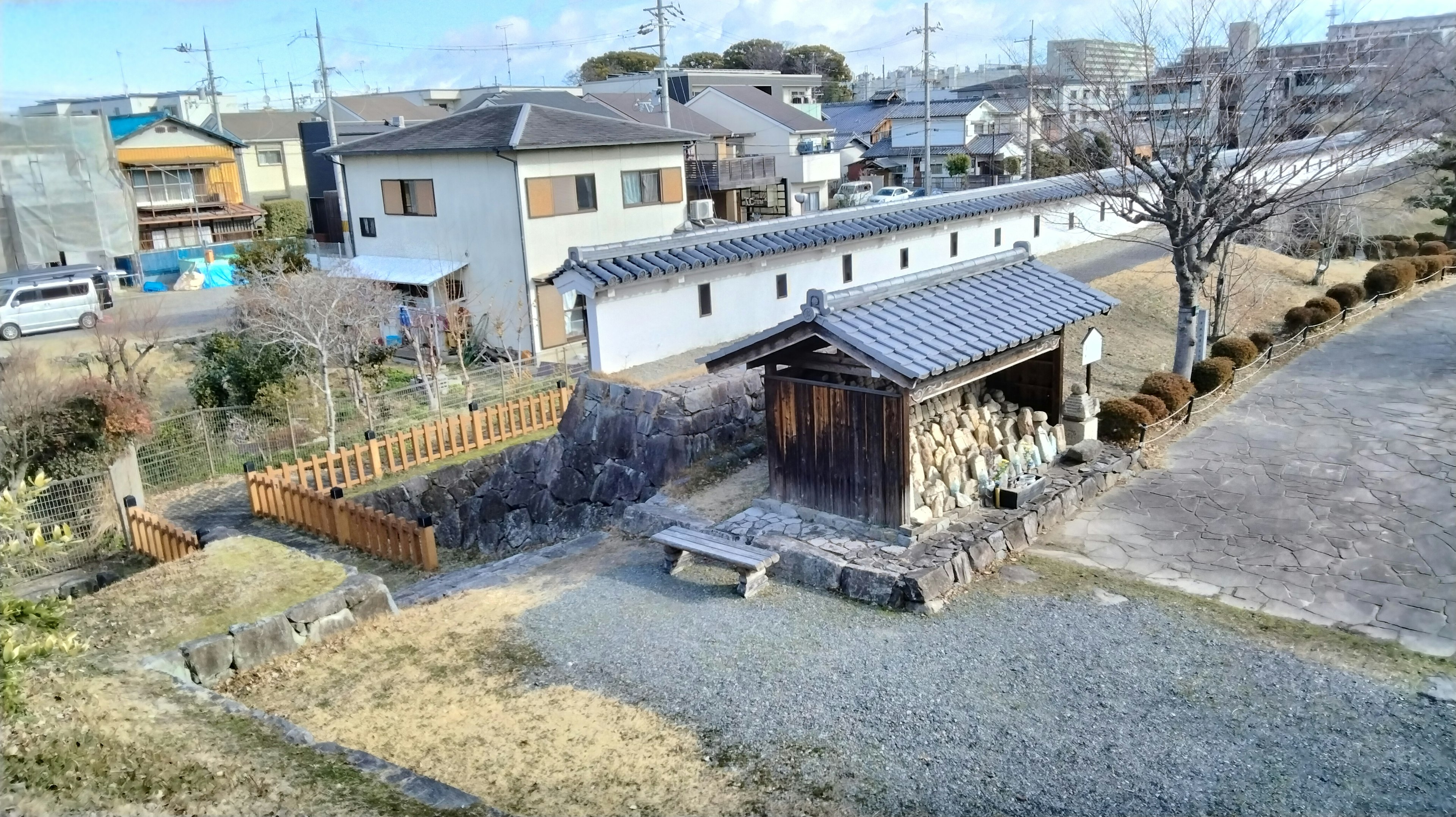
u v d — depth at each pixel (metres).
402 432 14.31
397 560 11.62
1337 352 16.27
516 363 19.78
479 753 6.27
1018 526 9.61
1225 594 8.38
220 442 15.40
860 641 7.70
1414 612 7.89
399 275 22.47
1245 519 9.98
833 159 38.91
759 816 5.48
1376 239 26.02
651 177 23.78
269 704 7.07
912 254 21.42
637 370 15.44
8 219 25.77
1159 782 5.70
